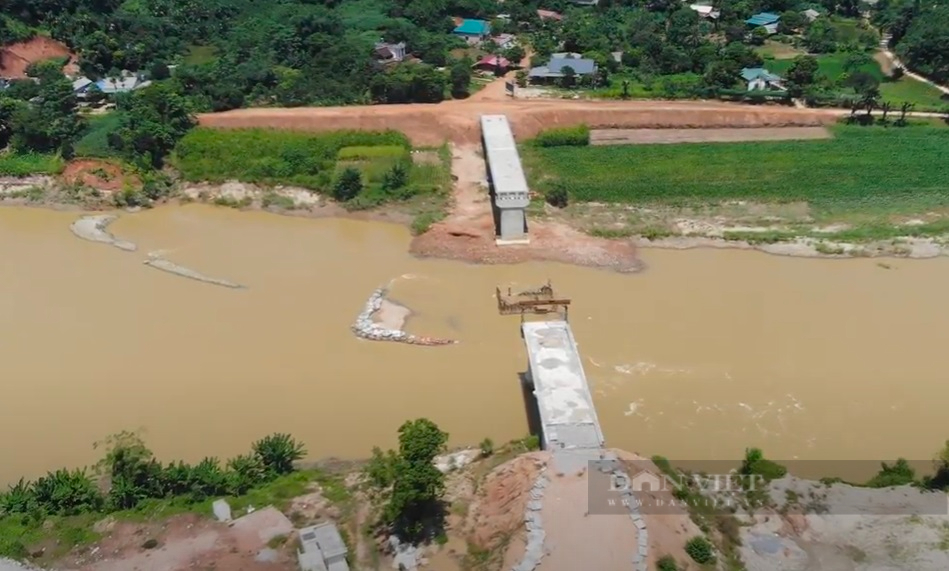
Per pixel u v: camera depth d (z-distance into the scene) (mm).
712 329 70375
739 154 103812
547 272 80312
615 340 68812
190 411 60906
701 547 43906
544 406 52625
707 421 59562
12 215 94500
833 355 66750
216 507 48906
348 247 86500
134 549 46188
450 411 60781
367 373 65062
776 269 80438
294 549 45969
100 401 61969
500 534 45031
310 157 100938
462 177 99562
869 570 44219
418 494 45594
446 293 76875
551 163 102188
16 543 46438
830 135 109812
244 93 116938
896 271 79562
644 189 95312
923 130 110000
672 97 119188
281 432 58781
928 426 58719
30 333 70438
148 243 87625
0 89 119000
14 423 59781
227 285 78062
